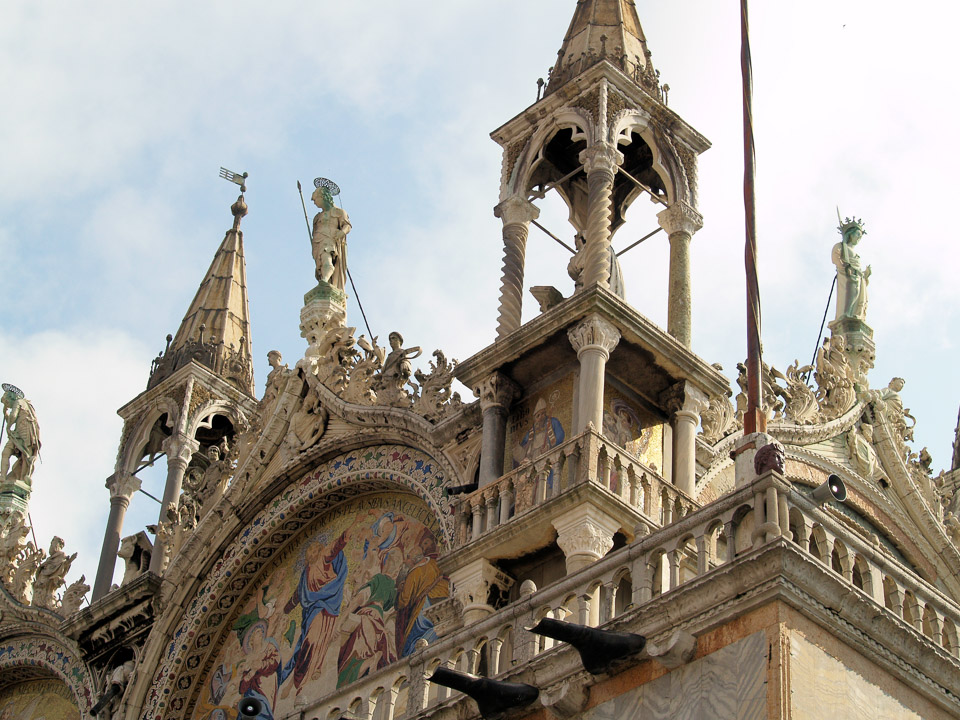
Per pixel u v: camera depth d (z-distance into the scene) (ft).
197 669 98.99
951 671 53.31
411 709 60.44
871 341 101.81
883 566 54.54
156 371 124.16
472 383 83.15
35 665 111.96
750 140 65.57
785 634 49.37
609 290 78.18
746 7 68.85
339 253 104.73
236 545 99.66
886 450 96.12
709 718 50.01
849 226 106.22
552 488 74.28
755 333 60.59
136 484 120.88
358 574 92.07
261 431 100.42
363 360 96.07
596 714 53.67
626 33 89.92
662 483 75.61
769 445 54.24
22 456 128.16
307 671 91.86
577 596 57.06
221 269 131.34
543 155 87.76
